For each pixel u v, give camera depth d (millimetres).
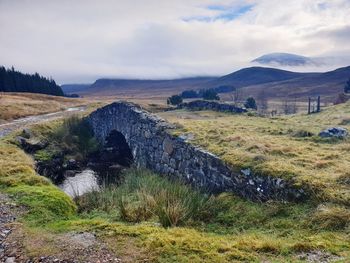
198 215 10039
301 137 16422
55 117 42250
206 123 21844
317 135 16281
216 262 6453
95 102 69375
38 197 10812
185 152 15469
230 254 6719
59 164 25312
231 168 11914
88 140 32562
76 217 10289
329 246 6781
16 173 14289
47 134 30875
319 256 6496
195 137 16172
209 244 7273
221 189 12461
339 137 15500
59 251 7164
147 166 20219
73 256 6934
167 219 9273
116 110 27141
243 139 14898
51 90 116750
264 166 10891
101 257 6848
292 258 6504
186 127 18203
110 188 15094
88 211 11195
